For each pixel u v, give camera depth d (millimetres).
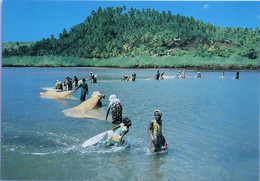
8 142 7895
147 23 175750
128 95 19578
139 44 151250
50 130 9289
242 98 19344
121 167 6289
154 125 7391
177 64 91250
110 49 145750
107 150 7461
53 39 142625
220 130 9781
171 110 13789
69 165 6320
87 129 9492
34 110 12914
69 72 58188
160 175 5930
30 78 37906
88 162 6535
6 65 94312
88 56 141000
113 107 10445
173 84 29625
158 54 142125
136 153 7266
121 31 163500
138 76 48000
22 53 115500
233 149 7664
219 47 130000
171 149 7668
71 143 7961
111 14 184750
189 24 171000
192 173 6047
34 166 6203
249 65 85500
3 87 24312
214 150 7531
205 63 88875
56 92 18594
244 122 11250
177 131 9633
